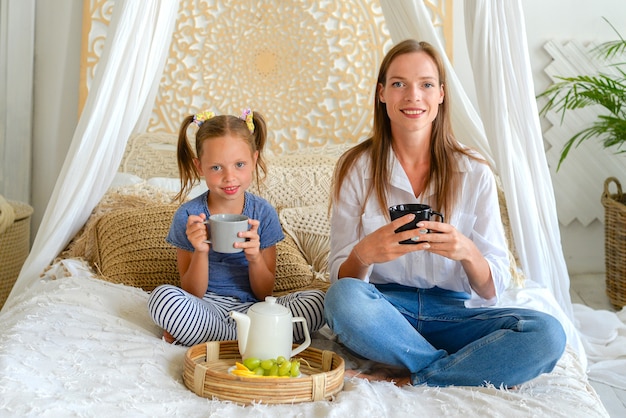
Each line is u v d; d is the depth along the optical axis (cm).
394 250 172
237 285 209
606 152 382
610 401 238
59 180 242
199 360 172
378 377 177
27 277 238
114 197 266
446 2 356
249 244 190
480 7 251
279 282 233
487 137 260
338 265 191
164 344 181
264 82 359
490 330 176
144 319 201
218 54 358
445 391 162
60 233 238
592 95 351
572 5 376
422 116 186
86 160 236
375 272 192
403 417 145
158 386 156
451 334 183
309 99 359
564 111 360
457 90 281
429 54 190
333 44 357
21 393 142
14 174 362
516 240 255
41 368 156
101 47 355
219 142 200
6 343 166
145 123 334
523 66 253
